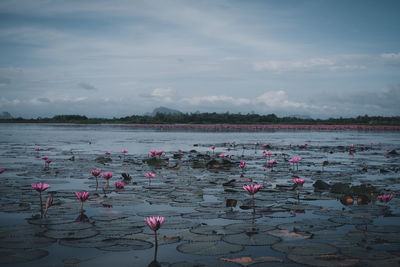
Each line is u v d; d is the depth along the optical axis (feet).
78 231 15.17
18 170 35.88
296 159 36.04
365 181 30.01
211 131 178.19
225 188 26.71
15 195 22.90
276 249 13.06
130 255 12.54
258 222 16.87
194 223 16.67
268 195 23.90
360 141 98.37
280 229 15.61
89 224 16.24
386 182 29.43
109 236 14.60
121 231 15.20
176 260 12.07
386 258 12.06
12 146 71.77
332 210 19.51
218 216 18.17
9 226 15.79
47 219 17.07
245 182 29.66
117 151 61.67
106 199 21.98
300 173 35.35
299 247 13.25
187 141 93.30
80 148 67.72
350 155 56.80
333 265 11.49
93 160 46.19
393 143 88.99
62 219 17.10
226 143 86.07
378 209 19.70
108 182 27.48
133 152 60.08
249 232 15.19
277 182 29.73
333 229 15.69
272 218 17.70
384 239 14.15
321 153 60.34
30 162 43.45
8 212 18.40
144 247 13.35
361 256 12.28
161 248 13.29
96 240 14.07
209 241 14.03
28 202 20.83
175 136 121.60
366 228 15.74
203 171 37.09
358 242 13.82
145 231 15.47
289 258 12.15
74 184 27.89
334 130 212.23
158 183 28.94
